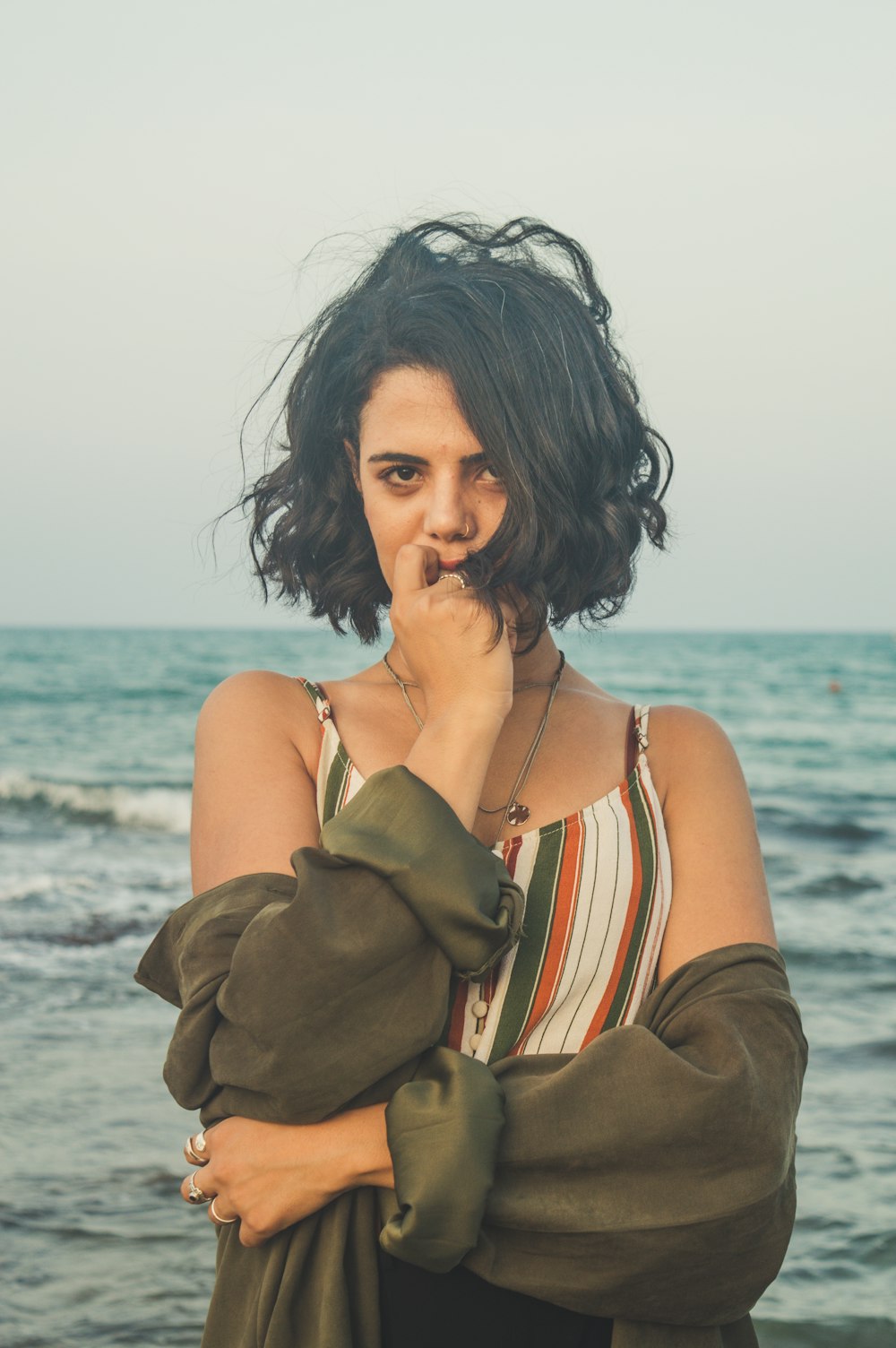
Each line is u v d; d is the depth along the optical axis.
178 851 15.60
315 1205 1.39
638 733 1.70
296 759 1.66
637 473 1.82
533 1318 1.39
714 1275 1.35
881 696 45.84
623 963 1.54
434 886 1.34
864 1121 5.82
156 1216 4.66
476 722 1.48
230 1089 1.40
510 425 1.54
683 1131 1.34
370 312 1.68
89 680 49.53
